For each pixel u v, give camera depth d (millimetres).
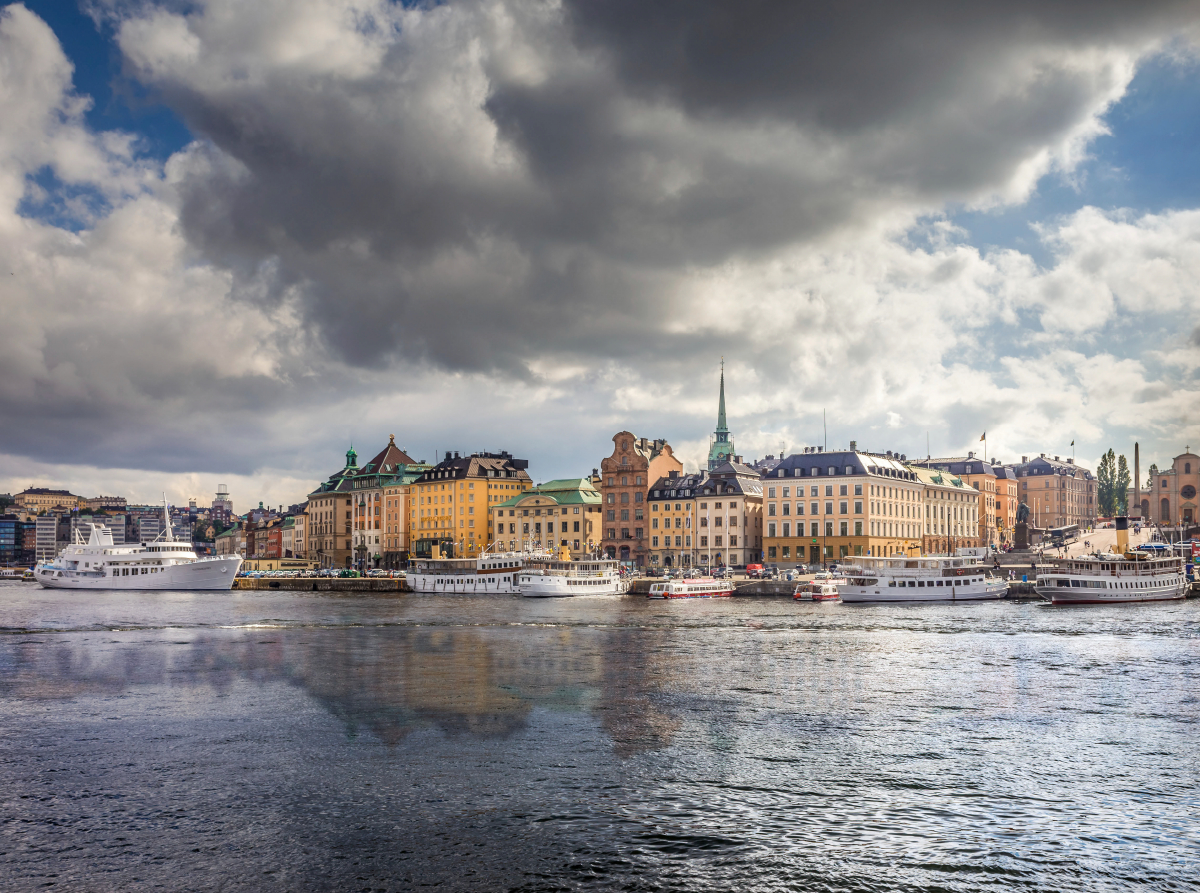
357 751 52719
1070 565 156250
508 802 43719
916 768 48969
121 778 47781
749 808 42844
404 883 35281
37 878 35812
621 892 34500
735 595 186750
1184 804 43594
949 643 98500
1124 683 73188
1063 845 38688
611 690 70938
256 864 36969
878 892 34562
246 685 73875
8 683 75312
